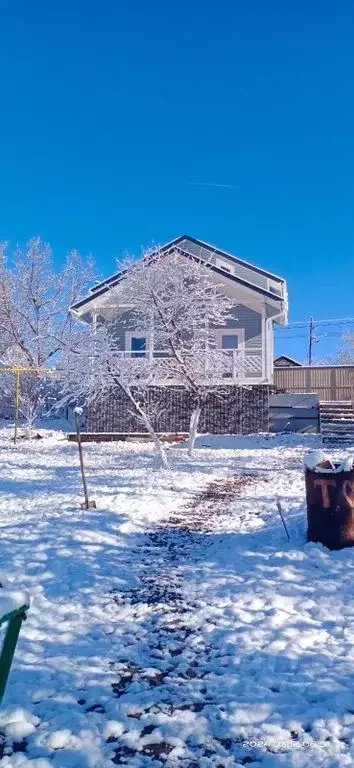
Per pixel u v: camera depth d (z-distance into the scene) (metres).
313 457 7.74
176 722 3.81
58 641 5.11
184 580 6.72
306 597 6.00
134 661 4.75
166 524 9.47
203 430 24.06
